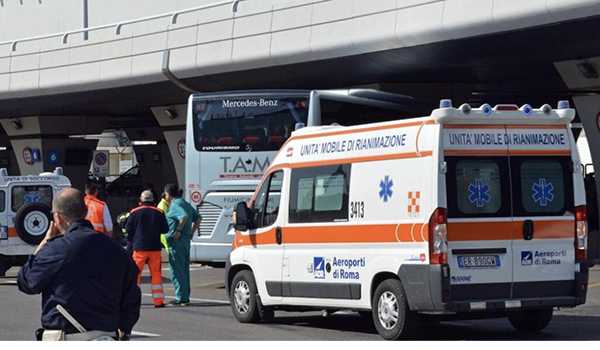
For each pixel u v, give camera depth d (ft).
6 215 78.89
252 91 74.38
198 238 74.13
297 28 104.27
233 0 114.21
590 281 72.74
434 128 41.60
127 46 128.88
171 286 79.20
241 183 73.41
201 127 74.90
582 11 74.95
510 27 81.46
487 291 41.93
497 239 42.19
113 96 141.59
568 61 94.99
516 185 42.78
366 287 44.27
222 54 114.42
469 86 118.42
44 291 23.36
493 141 42.52
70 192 23.94
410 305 42.04
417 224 41.75
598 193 96.17
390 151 43.45
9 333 49.85
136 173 195.31
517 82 116.88
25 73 144.36
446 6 86.58
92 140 174.09
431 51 93.30
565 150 44.06
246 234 52.19
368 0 95.81
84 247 23.27
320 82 115.85
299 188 48.65
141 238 60.54
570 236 43.80
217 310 59.72
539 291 43.01
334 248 46.14
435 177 41.19
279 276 49.55
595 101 95.35
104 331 23.29
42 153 169.89
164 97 140.67
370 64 102.78
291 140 49.88
